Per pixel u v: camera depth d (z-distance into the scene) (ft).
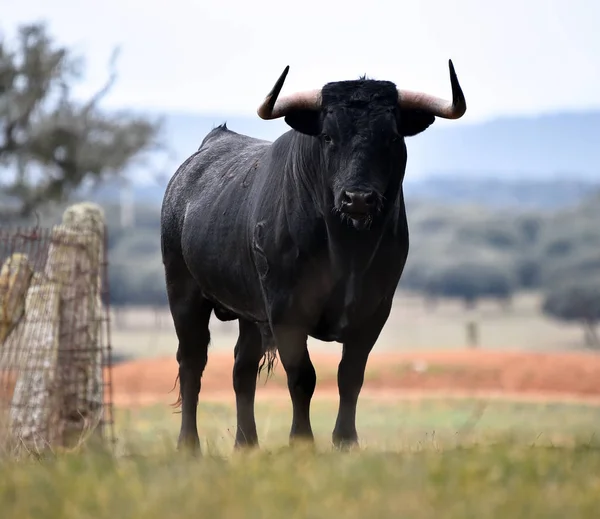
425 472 73.77
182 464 81.76
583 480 73.56
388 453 85.87
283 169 108.47
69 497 70.23
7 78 433.07
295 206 104.94
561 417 233.55
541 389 305.12
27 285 145.89
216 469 78.43
